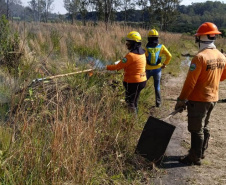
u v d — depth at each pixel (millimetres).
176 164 4020
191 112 3793
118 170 3615
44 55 7562
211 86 3680
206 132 4066
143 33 15266
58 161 3080
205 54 3590
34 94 4492
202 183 3604
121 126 4375
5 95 4629
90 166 3262
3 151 3020
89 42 10281
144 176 3631
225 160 4199
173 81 9477
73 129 3357
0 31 6766
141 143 3951
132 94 4973
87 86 5215
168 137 3705
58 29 12375
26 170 2922
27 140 3109
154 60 5984
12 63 6078
